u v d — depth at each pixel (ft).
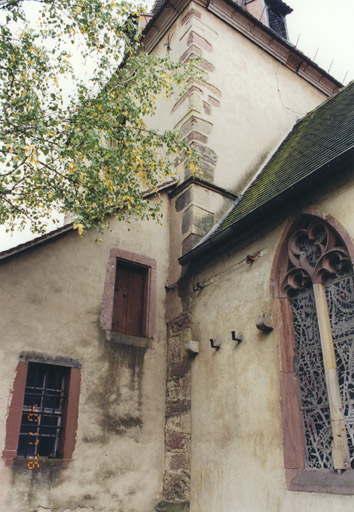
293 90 36.01
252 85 32.58
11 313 19.94
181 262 24.21
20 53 18.78
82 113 18.19
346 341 16.42
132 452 21.25
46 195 19.10
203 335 22.50
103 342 22.15
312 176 18.21
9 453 18.02
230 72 31.42
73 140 17.10
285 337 18.45
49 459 18.98
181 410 22.18
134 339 23.34
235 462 18.66
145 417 22.27
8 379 18.89
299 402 17.33
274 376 18.19
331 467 15.70
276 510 16.39
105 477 20.04
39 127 15.93
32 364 20.01
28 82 19.11
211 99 29.35
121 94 20.42
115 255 24.16
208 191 26.58
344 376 16.11
